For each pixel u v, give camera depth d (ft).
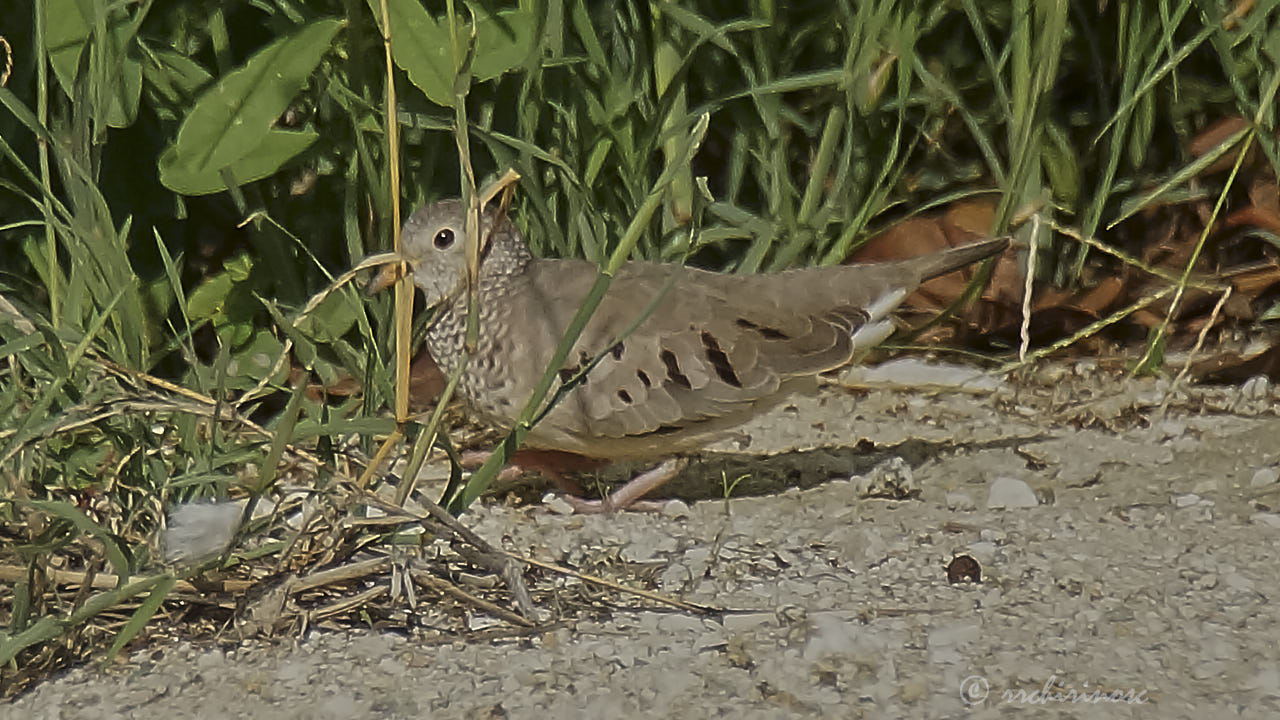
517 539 30.94
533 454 34.35
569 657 25.29
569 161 38.29
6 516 27.48
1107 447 36.65
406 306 28.27
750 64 41.47
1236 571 28.71
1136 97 39.40
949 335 42.68
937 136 42.88
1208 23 39.70
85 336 29.12
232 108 33.78
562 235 38.65
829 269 34.76
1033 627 26.22
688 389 32.71
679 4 40.16
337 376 37.32
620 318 32.76
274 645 26.02
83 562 27.89
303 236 38.75
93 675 25.18
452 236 33.40
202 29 38.37
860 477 34.53
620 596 28.02
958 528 31.35
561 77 38.24
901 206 43.83
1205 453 36.01
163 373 38.37
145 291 36.24
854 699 23.58
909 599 27.53
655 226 38.91
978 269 40.19
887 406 39.75
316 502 27.20
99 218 31.78
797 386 33.88
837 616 26.66
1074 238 42.29
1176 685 23.95
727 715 23.15
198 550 27.27
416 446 27.66
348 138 37.06
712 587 28.22
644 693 23.91
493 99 38.37
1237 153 43.24
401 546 27.94
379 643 25.96
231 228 39.09
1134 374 40.91
